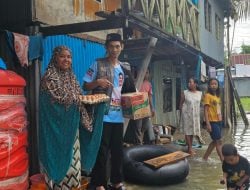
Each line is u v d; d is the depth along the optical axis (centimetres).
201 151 982
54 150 468
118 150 543
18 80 463
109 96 518
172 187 641
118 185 550
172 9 955
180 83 1680
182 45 1094
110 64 536
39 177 508
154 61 1338
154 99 1337
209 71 1728
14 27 644
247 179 464
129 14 586
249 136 1319
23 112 474
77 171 479
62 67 470
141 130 924
